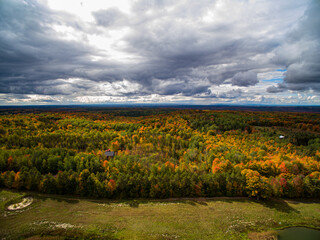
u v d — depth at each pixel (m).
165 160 113.12
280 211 61.00
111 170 82.88
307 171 90.38
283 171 88.25
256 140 169.50
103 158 101.50
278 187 70.75
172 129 195.25
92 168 83.56
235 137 176.38
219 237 48.47
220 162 94.44
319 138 164.12
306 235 51.00
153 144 144.62
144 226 51.62
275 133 190.12
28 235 47.25
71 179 70.56
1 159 84.12
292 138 171.25
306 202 67.75
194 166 97.62
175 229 50.69
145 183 70.44
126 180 70.12
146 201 66.00
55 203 62.94
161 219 54.88
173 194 69.31
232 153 113.69
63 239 46.28
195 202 65.62
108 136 154.00
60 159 92.88
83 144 135.88
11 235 47.00
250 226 53.06
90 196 68.56
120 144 141.62
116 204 63.28
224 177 73.44
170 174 79.94
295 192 70.31
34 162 88.19
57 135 141.75
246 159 104.19
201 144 140.00
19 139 125.94
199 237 48.12
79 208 60.28
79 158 92.62
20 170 78.06
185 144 147.88
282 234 51.12
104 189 67.75
